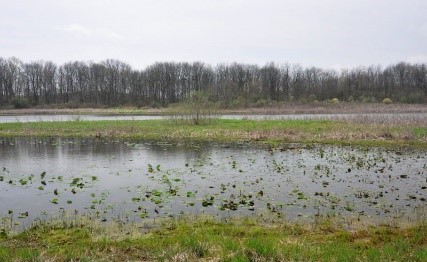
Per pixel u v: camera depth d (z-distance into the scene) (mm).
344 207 11633
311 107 72125
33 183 15242
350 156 21281
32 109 86250
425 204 11930
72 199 12734
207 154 22703
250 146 26047
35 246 8461
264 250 7492
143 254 7812
